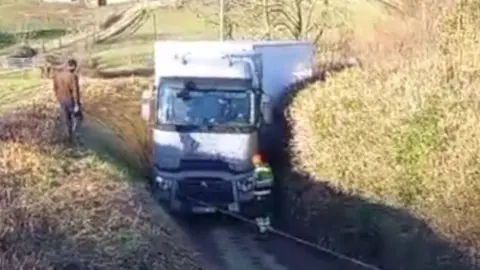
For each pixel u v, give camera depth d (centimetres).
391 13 3053
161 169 2147
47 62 4562
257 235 2091
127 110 3052
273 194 2228
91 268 1410
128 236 1568
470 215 1600
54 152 1980
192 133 2144
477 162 1728
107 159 2066
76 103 2150
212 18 5625
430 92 2050
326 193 2005
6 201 1614
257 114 2189
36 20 8250
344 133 2131
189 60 2233
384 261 1733
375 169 1925
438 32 2372
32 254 1404
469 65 2131
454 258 1557
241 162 2152
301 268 1869
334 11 3934
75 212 1623
